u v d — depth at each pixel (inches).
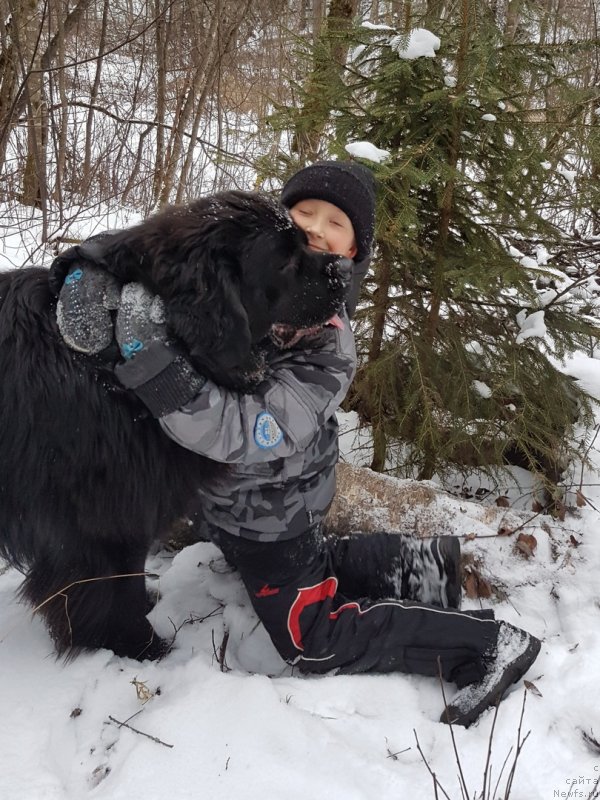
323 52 92.6
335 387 64.4
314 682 69.3
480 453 99.8
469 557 88.9
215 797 53.9
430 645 69.4
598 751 62.3
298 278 55.2
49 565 65.4
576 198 95.3
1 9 167.9
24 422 55.7
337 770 56.7
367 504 92.6
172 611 82.7
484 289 89.7
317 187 68.8
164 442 59.6
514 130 87.9
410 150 85.5
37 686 66.2
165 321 54.0
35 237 156.8
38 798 54.3
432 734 63.2
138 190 224.4
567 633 79.7
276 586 71.1
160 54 231.3
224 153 124.0
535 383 101.7
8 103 171.5
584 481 109.7
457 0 90.7
